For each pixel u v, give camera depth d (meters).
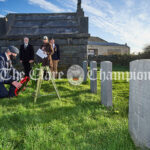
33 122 2.85
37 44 9.12
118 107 3.72
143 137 1.79
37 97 4.49
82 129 2.54
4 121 2.88
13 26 9.79
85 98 4.46
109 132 2.36
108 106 3.72
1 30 9.16
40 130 2.42
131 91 2.24
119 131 2.37
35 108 3.65
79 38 9.13
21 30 9.56
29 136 2.26
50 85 6.21
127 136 2.26
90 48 31.50
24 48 7.44
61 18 10.40
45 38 6.77
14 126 2.69
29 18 10.48
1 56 4.16
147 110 1.69
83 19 9.27
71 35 8.98
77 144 2.11
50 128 2.57
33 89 5.58
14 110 3.48
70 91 5.38
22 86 4.46
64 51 9.27
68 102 4.11
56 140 2.24
